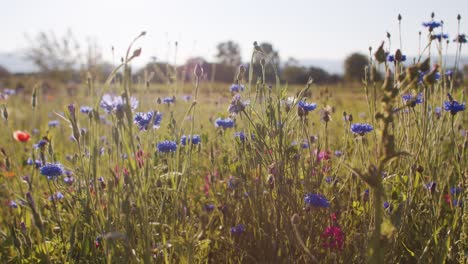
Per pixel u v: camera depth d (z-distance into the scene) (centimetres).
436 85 332
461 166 298
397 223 178
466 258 238
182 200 234
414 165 271
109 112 225
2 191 355
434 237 240
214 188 301
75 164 256
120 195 217
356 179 300
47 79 1214
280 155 244
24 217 287
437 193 294
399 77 183
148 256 197
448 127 334
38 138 502
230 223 262
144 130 248
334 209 266
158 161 283
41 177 383
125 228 211
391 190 293
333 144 387
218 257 256
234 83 349
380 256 180
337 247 233
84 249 246
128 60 191
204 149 377
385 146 173
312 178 262
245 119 272
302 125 269
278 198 239
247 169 267
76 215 247
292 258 228
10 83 1195
